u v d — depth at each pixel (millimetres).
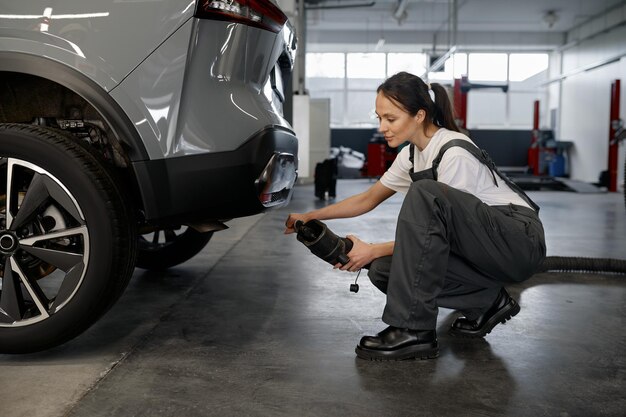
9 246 1638
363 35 17500
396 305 1658
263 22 1767
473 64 18031
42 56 1631
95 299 1615
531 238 1645
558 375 1589
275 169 1759
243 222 5176
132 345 1800
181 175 1664
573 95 16641
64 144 1620
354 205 1936
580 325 2088
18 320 1644
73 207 1612
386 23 16719
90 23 1634
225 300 2371
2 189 1768
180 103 1654
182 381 1512
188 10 1634
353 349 1780
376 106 1716
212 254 3463
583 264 3043
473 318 1893
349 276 2885
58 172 1606
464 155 1659
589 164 15609
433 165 1693
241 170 1699
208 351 1751
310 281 2756
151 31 1633
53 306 1629
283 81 2199
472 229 1614
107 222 1607
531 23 16484
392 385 1499
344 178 14969
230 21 1687
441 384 1511
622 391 1482
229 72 1725
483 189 1710
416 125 1699
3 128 1634
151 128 1644
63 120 1863
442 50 17609
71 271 1627
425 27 17188
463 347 1814
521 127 18156
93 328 1971
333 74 18047
